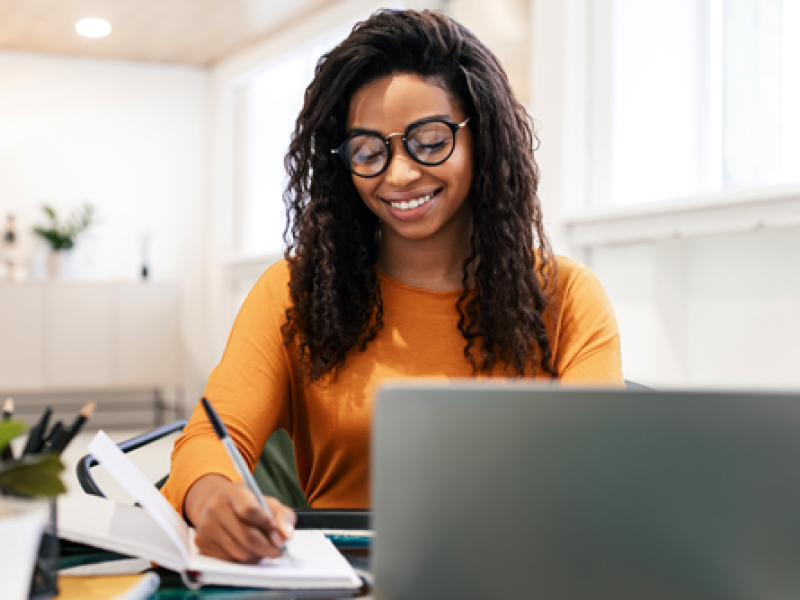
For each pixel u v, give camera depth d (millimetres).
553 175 3080
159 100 5855
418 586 594
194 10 4754
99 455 721
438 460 595
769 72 2336
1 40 5277
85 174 5672
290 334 1144
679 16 2645
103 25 4980
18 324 5113
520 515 593
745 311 2412
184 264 5930
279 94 5293
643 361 2770
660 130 2732
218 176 5816
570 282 1179
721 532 584
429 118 1042
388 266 1171
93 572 731
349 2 4488
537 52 3164
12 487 583
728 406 589
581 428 592
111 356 5297
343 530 890
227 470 894
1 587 524
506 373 1129
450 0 3936
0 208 5473
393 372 1114
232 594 690
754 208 2348
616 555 589
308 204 1174
